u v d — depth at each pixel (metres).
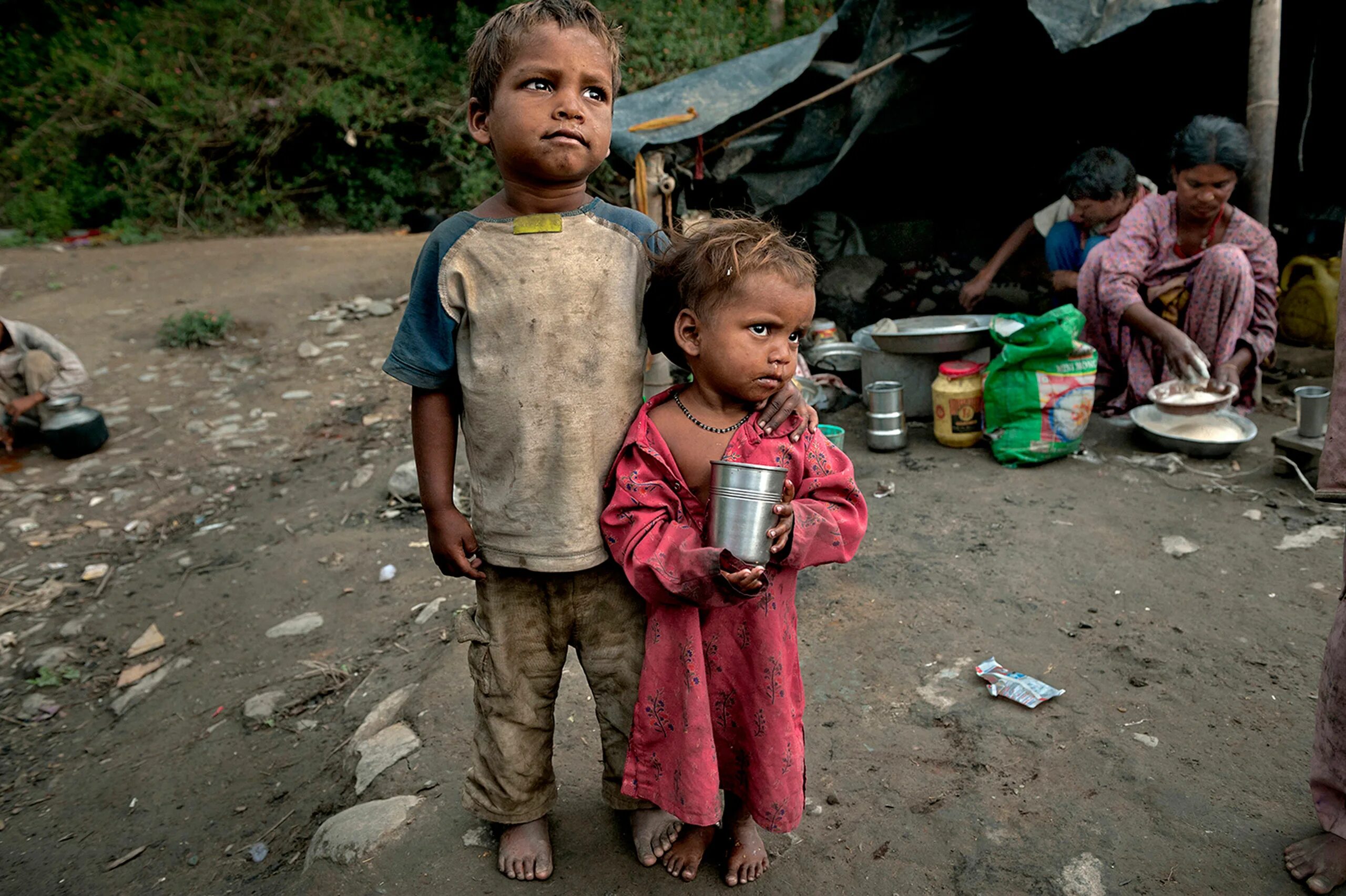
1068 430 4.33
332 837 2.32
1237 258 4.52
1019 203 6.51
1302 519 3.65
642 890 2.05
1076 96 6.07
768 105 5.75
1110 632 3.01
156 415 6.67
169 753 3.30
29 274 9.93
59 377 6.08
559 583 1.87
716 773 1.81
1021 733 2.53
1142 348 4.84
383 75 12.80
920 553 3.63
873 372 5.21
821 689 2.81
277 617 4.13
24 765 3.42
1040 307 6.01
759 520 1.58
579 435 1.75
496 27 1.66
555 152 1.63
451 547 1.83
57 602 4.54
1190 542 3.55
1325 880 1.95
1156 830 2.16
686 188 5.80
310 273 9.62
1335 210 5.72
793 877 2.08
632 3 12.46
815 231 6.45
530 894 2.07
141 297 9.09
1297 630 2.94
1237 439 4.27
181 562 4.77
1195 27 5.36
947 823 2.22
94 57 13.01
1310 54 5.42
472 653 1.97
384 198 13.02
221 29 13.08
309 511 5.17
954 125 6.08
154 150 12.70
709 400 1.76
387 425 6.30
